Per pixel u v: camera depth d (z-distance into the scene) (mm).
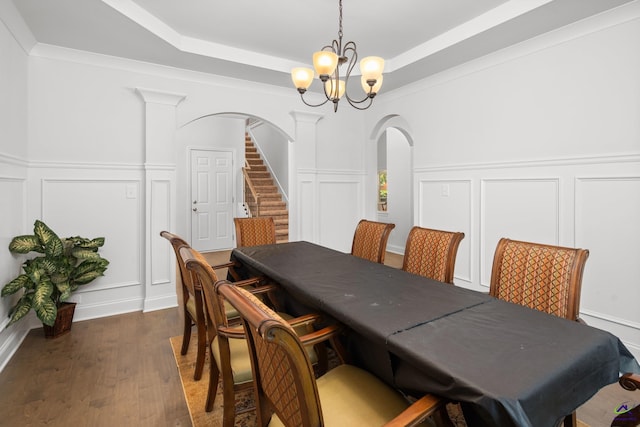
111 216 3201
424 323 1310
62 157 2971
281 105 4121
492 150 3137
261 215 6480
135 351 2510
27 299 2449
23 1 2203
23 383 2094
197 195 6070
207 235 6191
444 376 973
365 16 2654
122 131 3219
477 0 2434
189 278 2078
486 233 3213
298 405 941
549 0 2219
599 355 1117
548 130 2732
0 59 2279
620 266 2385
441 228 3648
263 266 2240
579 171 2564
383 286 1791
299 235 4277
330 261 2385
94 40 2768
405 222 6188
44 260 2574
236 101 3812
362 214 4812
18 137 2623
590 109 2492
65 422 1756
